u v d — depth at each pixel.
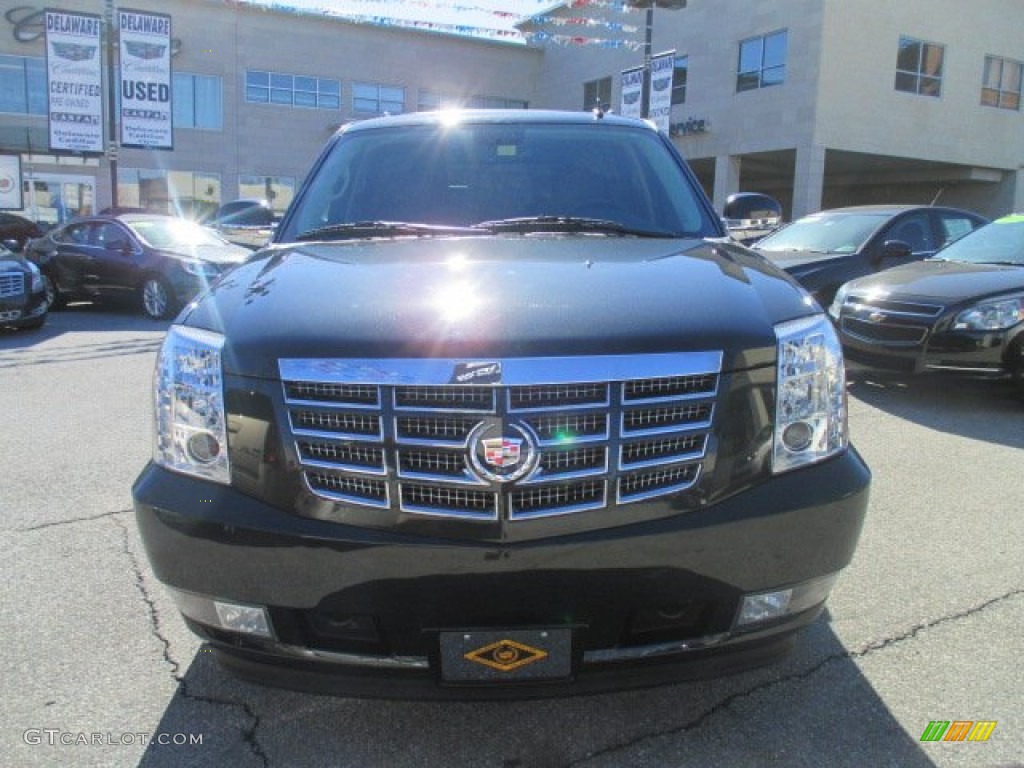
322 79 35.84
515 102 39.50
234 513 2.17
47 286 12.55
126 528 4.16
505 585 2.09
